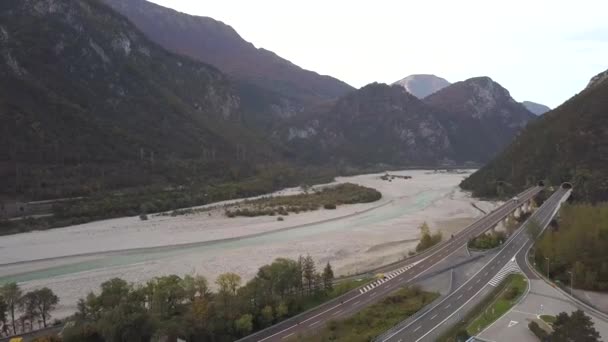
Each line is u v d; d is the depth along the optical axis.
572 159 183.50
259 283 75.19
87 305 70.12
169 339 59.72
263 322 69.19
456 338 61.50
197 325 63.47
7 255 113.88
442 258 102.38
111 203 167.12
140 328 59.59
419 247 116.56
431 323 67.62
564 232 99.06
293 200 198.00
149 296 71.44
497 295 78.75
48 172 174.25
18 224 140.12
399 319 68.94
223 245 127.44
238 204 189.75
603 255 86.38
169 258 113.44
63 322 71.25
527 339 61.62
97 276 98.81
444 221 163.25
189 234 139.12
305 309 76.00
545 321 66.94
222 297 70.50
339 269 104.38
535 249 103.62
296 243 129.50
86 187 173.12
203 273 101.12
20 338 62.00
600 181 158.50
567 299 76.19
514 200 166.00
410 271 94.25
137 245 125.25
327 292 82.50
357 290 84.06
